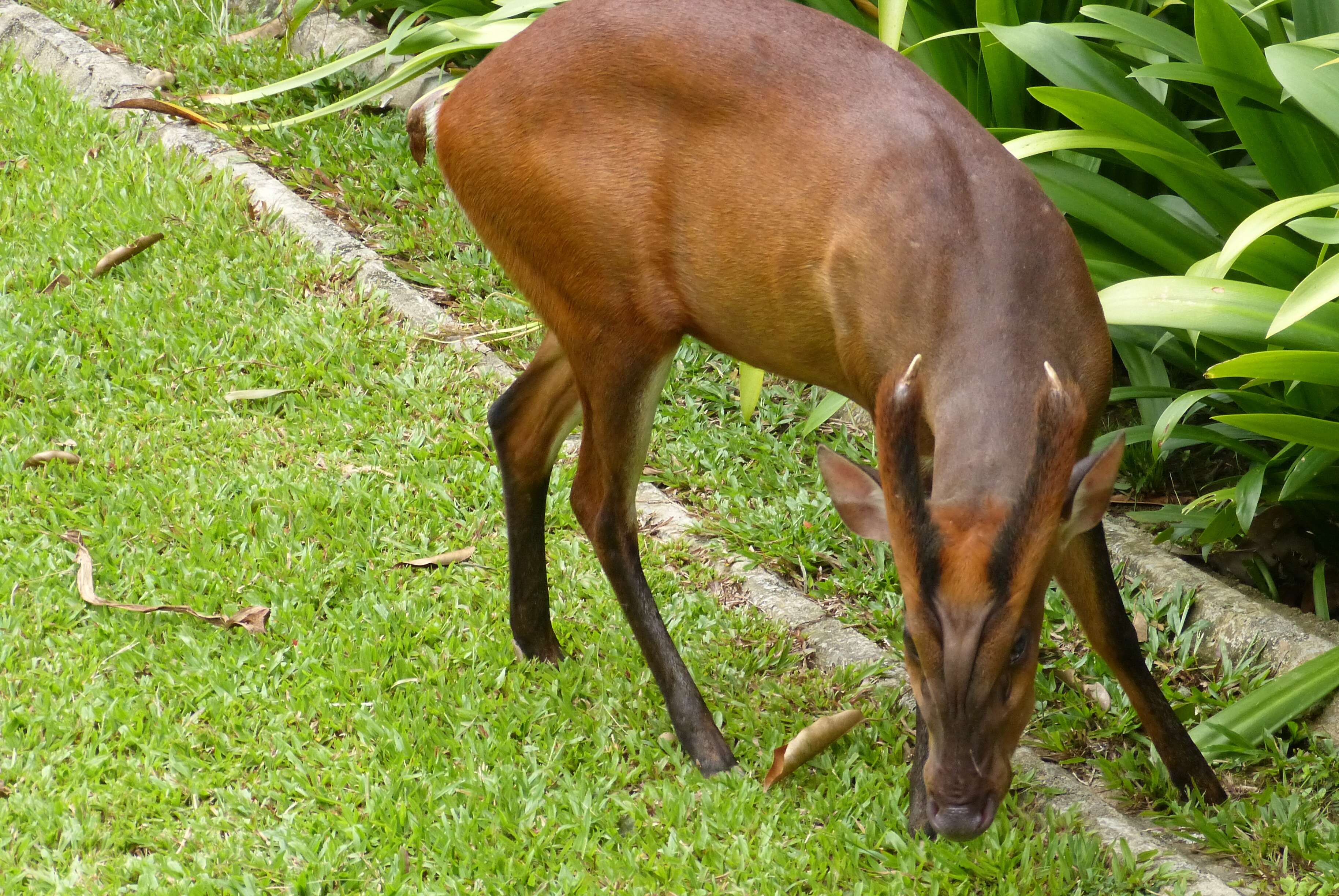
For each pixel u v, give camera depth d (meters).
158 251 7.34
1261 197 5.57
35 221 7.48
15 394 6.29
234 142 8.37
